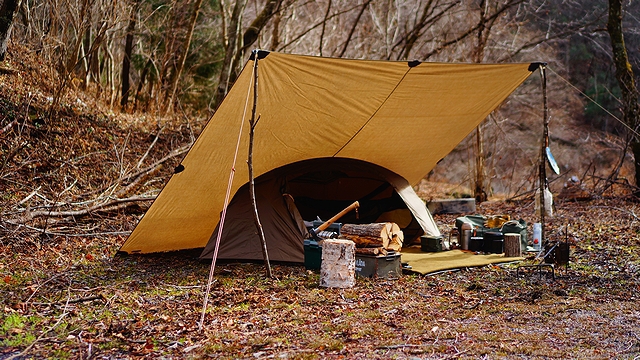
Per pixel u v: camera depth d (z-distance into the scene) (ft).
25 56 44.55
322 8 72.13
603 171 77.36
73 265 24.81
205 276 23.43
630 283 22.21
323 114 26.53
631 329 16.35
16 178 33.55
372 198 33.99
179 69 55.16
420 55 66.90
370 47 70.54
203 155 24.58
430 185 71.46
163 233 27.86
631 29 70.64
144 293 20.33
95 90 53.11
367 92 25.90
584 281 22.65
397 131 29.73
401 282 22.57
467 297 20.06
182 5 56.70
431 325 16.65
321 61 23.17
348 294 20.39
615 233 33.50
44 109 40.63
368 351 14.35
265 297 19.79
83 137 41.73
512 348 14.53
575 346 14.83
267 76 22.89
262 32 67.31
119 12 46.42
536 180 53.62
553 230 35.73
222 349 14.43
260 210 27.25
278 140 27.09
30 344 14.46
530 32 74.90
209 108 58.70
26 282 21.18
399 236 23.98
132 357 13.91
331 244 21.56
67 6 43.52
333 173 33.71
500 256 27.71
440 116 29.32
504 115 81.10
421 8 72.23
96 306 18.48
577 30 63.16
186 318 17.20
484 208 48.37
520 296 20.35
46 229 28.68
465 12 64.08
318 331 16.05
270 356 13.93
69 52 50.67
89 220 32.58
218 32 65.87
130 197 35.45
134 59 61.98
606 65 83.35
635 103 48.21
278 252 26.37
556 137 82.17
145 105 56.65
